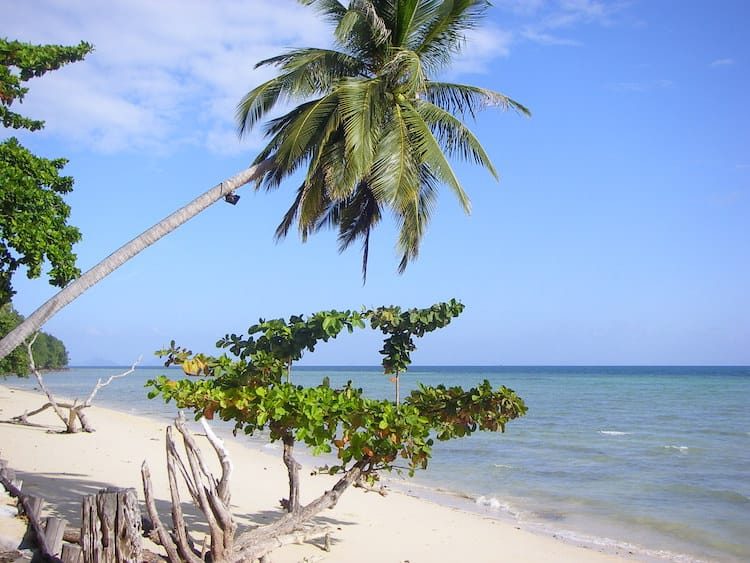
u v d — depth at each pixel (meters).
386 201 11.61
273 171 13.73
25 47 11.63
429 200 14.06
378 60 13.32
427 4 12.96
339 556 9.72
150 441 21.47
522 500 16.45
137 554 5.42
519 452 24.86
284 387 8.25
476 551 10.90
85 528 5.36
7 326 31.27
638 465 21.81
